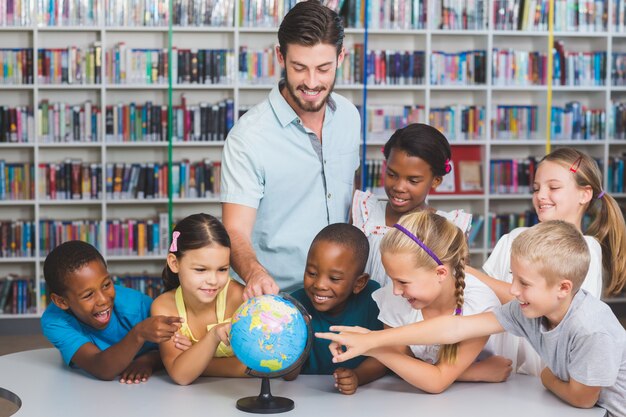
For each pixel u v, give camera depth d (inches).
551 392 83.9
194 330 90.0
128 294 97.2
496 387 85.5
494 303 88.5
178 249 84.8
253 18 227.6
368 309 92.9
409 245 80.4
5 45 229.0
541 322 80.4
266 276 84.9
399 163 99.1
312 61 91.4
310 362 93.6
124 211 235.0
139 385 85.0
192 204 234.7
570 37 247.0
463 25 235.3
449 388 84.9
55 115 226.5
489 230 237.9
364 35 227.9
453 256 82.9
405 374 81.8
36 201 227.1
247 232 100.2
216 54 227.5
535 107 241.0
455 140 237.1
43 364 93.0
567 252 74.8
